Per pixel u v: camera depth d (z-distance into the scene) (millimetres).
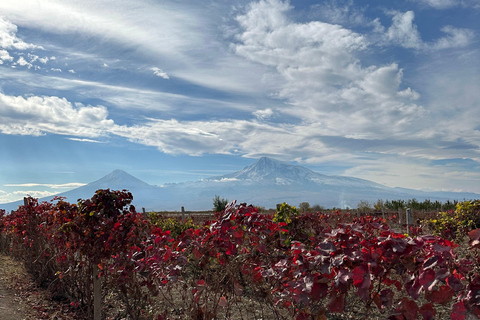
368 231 2627
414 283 1856
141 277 4629
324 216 10094
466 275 1872
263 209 14375
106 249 4570
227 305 3586
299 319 2305
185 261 3553
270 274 3088
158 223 10211
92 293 5418
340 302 2107
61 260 6031
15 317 5285
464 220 8008
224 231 3227
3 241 10883
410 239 2014
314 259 2297
